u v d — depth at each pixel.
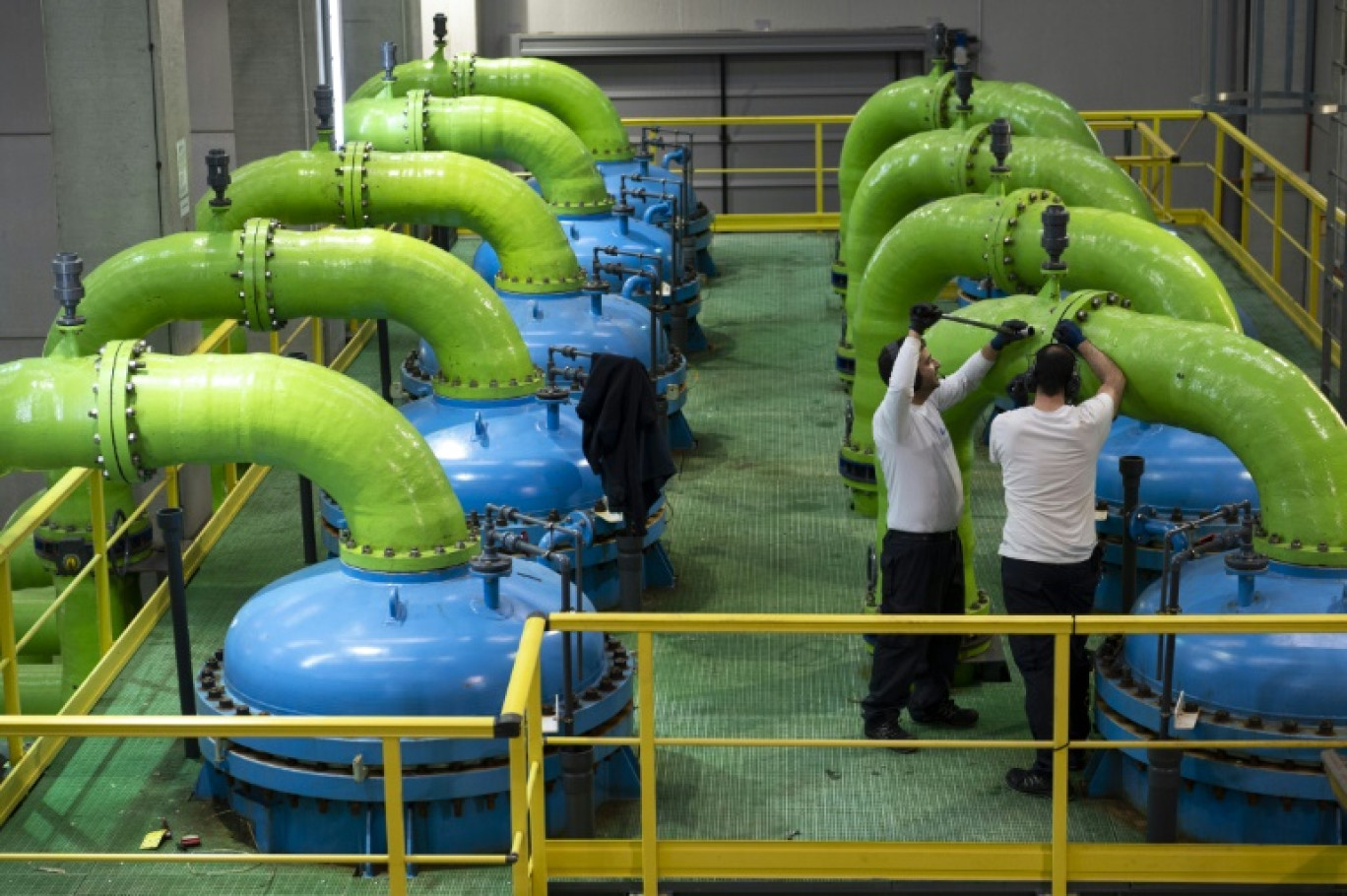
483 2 22.59
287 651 7.66
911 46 22.45
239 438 7.91
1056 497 7.69
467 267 10.27
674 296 15.12
